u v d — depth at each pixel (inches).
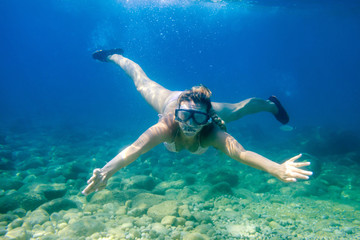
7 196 193.5
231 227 172.2
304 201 237.8
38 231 153.7
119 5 1530.5
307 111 1475.1
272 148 528.4
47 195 216.5
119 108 1295.5
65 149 435.8
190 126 113.7
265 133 743.1
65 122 812.0
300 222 188.2
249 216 192.5
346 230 172.4
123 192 214.8
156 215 176.7
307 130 678.5
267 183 279.7
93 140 543.5
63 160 366.6
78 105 1406.3
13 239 138.6
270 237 160.4
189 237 147.0
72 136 550.0
